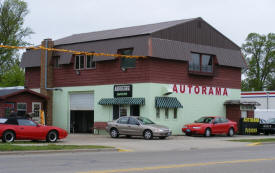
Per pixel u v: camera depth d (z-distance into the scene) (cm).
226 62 3819
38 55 3975
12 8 5306
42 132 2442
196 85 3634
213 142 2727
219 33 3838
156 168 1378
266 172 1324
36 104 3728
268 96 5553
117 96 3469
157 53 3281
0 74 5528
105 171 1286
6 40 5256
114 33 3847
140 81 3338
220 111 3838
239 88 4019
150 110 3272
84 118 3834
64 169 1330
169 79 3419
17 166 1398
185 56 3472
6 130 2317
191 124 3331
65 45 3834
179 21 3706
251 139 2995
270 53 7644
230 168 1407
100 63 3609
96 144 2372
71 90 3791
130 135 3005
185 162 1574
